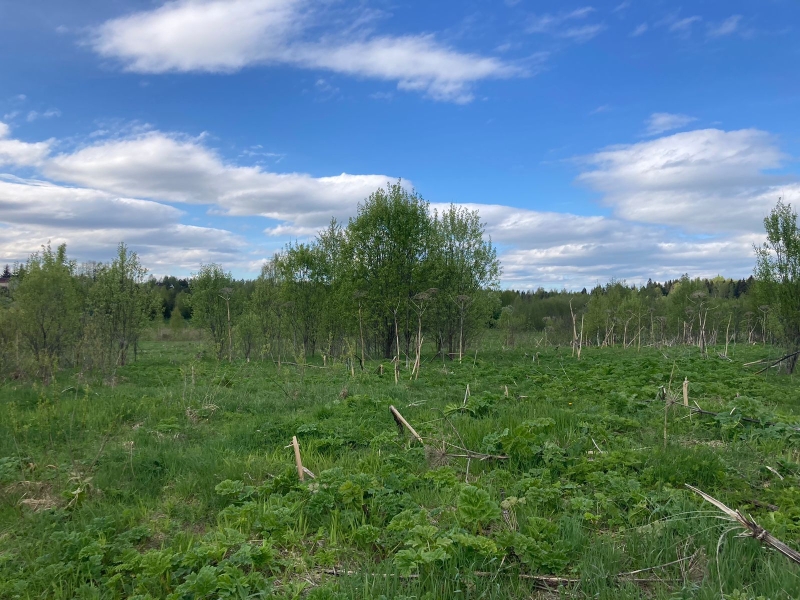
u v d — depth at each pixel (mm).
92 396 12180
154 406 10867
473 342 28250
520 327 35656
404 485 5914
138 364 22047
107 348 17734
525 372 16234
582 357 23531
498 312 34156
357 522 5070
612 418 8625
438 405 10875
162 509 5695
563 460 6551
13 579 4258
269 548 4270
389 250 22859
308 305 24938
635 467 6336
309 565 4418
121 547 4637
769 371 17188
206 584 3736
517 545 4242
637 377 14289
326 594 3611
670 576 4047
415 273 22562
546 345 32312
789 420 8273
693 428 8250
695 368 16703
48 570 4254
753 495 5570
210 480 6312
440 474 6055
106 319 19203
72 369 16500
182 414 10477
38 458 7223
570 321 38125
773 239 18031
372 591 3789
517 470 6559
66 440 8391
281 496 5738
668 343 34406
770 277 18078
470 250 25312
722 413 8453
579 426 8109
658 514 5027
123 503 5863
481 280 25250
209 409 10695
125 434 8922
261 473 6652
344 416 9852
